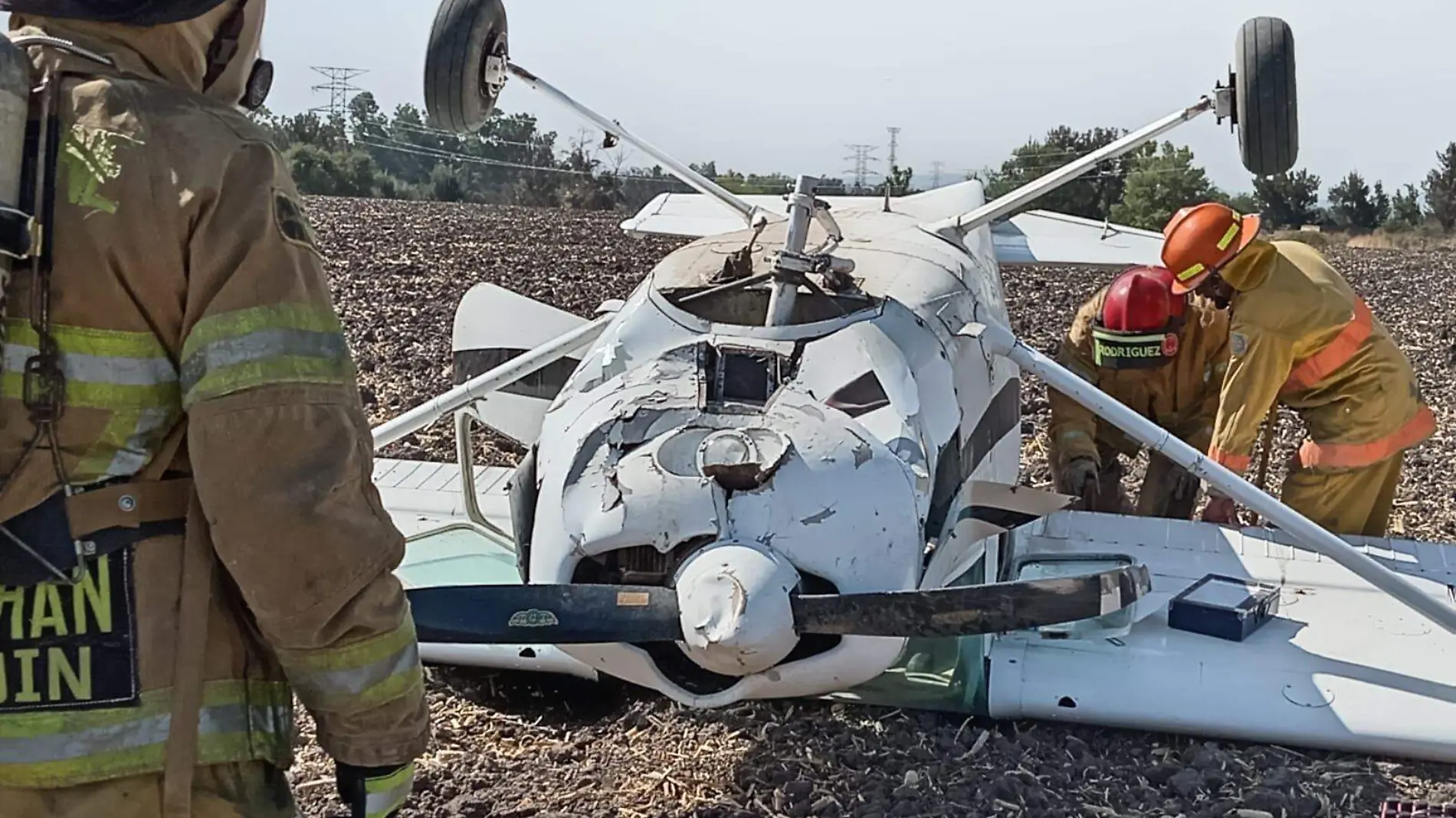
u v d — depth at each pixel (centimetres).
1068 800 388
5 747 186
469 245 2134
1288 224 4794
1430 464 850
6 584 184
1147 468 687
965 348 482
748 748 424
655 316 451
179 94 194
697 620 339
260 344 187
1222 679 429
